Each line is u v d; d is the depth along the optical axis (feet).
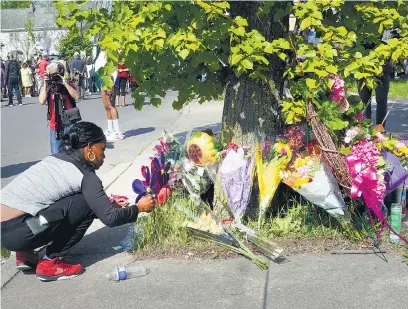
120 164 23.99
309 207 14.07
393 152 14.28
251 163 13.78
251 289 11.51
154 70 13.00
